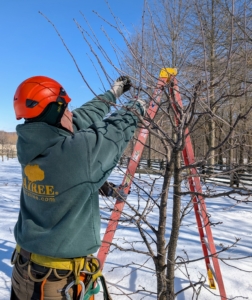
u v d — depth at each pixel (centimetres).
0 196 789
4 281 295
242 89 175
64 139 134
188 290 284
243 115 146
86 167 129
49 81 143
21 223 149
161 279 193
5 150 3912
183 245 411
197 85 161
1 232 447
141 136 223
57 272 133
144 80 184
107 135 137
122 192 211
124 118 150
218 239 447
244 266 338
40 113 136
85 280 146
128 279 302
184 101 223
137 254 364
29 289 136
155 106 201
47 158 131
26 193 143
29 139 134
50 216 132
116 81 187
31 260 136
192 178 246
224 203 752
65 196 130
